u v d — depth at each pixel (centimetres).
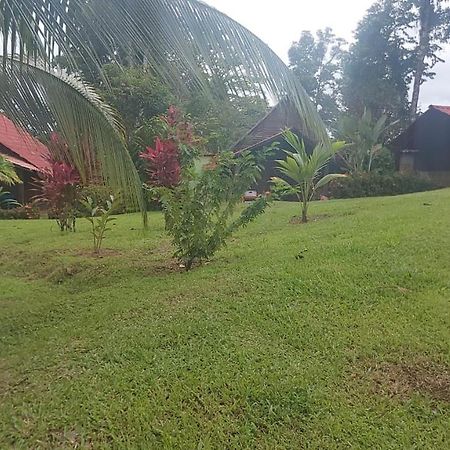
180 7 281
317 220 796
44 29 266
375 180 1617
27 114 414
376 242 523
